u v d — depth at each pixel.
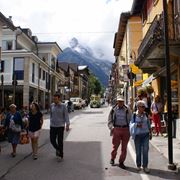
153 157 10.69
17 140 11.08
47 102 52.47
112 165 9.49
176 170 8.85
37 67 45.62
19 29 44.56
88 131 18.94
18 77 41.53
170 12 15.40
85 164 9.66
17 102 43.91
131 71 28.48
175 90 16.06
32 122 10.66
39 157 10.88
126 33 42.91
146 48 16.19
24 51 41.41
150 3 22.19
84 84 118.50
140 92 12.83
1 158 10.73
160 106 15.74
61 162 9.99
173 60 15.21
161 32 13.69
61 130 10.34
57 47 56.88
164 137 14.99
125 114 9.42
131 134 8.98
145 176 8.22
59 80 62.97
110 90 108.38
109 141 14.61
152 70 21.06
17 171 8.81
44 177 8.14
